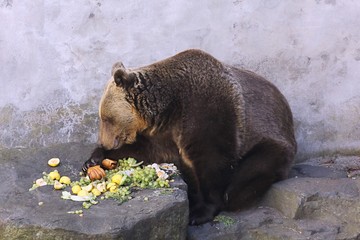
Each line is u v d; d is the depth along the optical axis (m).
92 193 9.29
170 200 9.02
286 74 11.91
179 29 11.48
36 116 11.37
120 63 10.37
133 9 11.30
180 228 9.09
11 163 10.41
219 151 10.20
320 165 12.09
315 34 11.81
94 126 11.57
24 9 11.03
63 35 11.20
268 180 10.68
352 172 11.78
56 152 10.83
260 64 11.81
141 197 9.18
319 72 11.95
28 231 8.41
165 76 10.26
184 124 10.15
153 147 10.60
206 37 11.58
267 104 11.04
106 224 8.34
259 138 10.81
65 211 8.70
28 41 11.12
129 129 10.34
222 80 10.27
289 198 10.17
